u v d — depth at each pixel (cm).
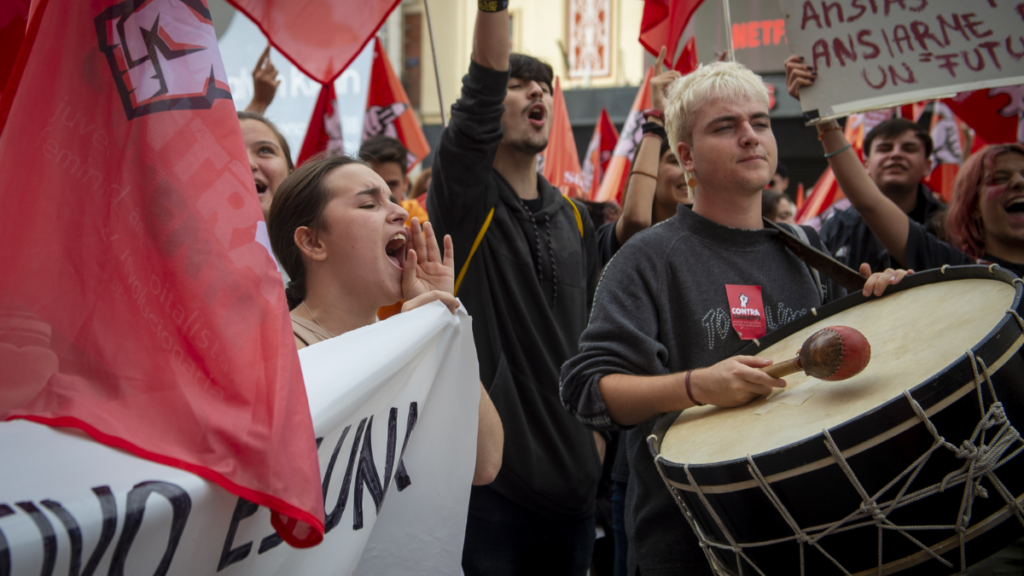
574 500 238
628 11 1548
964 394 122
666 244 192
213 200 99
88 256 99
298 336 155
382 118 547
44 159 100
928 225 339
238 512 97
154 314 97
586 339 186
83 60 101
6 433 90
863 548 127
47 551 75
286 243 167
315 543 95
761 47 1162
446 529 152
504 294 247
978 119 405
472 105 238
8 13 157
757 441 142
